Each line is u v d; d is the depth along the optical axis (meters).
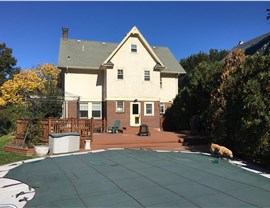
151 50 24.69
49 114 22.08
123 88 23.83
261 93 10.16
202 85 18.95
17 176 8.52
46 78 37.28
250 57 11.53
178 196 6.46
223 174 8.65
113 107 23.47
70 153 12.98
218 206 5.81
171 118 25.95
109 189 7.05
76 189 7.09
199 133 19.70
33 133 13.70
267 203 6.01
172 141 16.23
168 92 27.19
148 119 24.39
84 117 24.28
